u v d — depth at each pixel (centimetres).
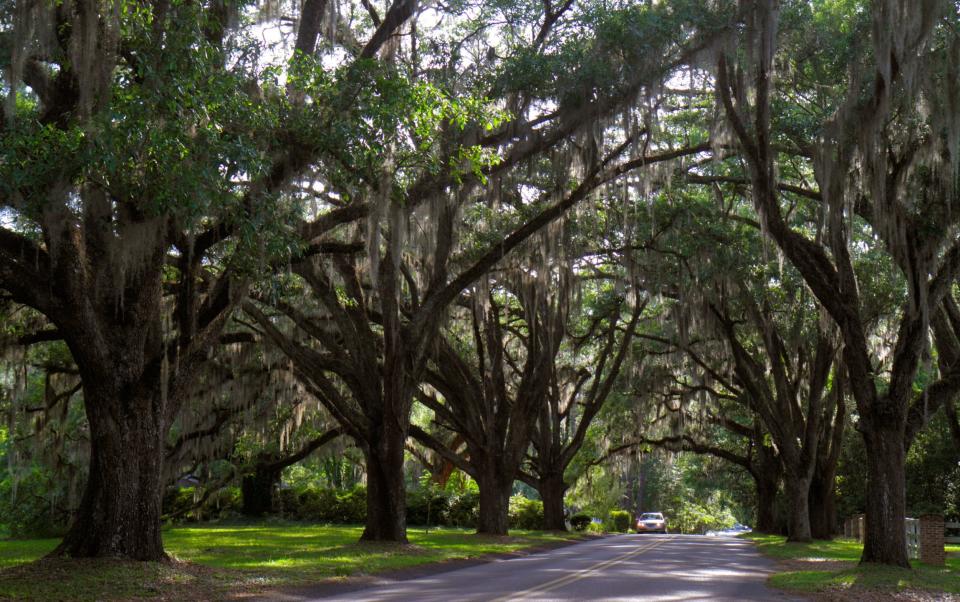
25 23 1338
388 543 2525
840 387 3772
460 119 1725
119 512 1583
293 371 2923
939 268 2088
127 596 1320
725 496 7762
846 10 2120
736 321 3600
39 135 1288
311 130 1617
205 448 3466
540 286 2828
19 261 1499
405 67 2086
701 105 2694
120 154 1330
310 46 1867
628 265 2855
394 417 2584
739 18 1952
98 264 1584
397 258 2044
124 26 1420
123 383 1596
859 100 1922
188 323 1742
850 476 4959
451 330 3772
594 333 4353
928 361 2033
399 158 1844
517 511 5038
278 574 1616
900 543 1992
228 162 1438
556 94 2102
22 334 2309
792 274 3058
